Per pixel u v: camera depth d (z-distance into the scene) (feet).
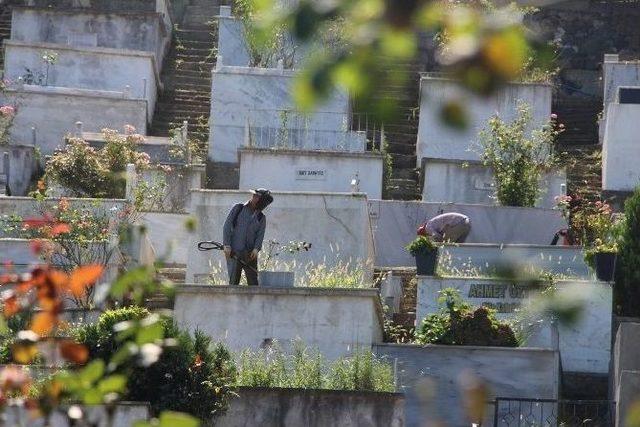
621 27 216.95
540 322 113.19
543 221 155.53
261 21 31.30
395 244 152.15
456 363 108.27
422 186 170.40
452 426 106.63
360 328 110.22
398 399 99.40
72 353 39.11
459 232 148.66
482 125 176.65
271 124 170.19
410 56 30.55
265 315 110.83
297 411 98.78
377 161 163.22
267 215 132.57
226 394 96.94
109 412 39.29
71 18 202.90
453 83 29.71
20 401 40.27
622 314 125.18
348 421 99.19
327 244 132.26
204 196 132.36
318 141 166.50
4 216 126.72
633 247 126.72
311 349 109.50
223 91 179.63
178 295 110.93
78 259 117.19
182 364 94.89
